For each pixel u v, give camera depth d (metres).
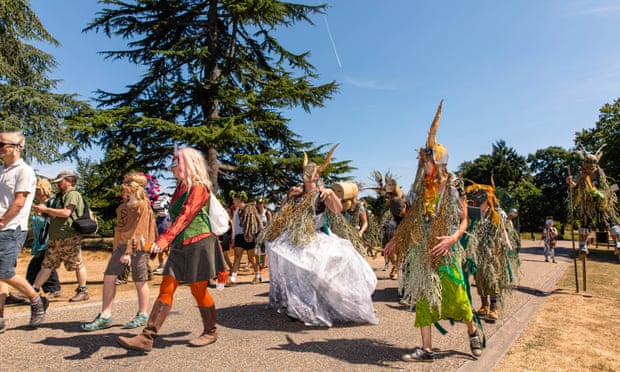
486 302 5.29
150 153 18.38
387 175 7.75
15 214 3.90
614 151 29.55
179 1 19.94
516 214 5.74
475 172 64.81
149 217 4.32
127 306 5.30
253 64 21.11
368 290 4.73
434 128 3.46
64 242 5.58
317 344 3.79
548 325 4.75
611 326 4.78
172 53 16.72
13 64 20.55
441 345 3.88
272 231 4.97
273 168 19.17
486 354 3.61
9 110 19.28
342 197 5.04
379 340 3.98
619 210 7.58
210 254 3.47
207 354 3.42
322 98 18.88
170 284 3.33
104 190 19.75
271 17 17.89
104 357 3.27
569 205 7.88
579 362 3.45
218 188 20.41
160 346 3.62
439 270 3.37
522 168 63.88
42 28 21.06
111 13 18.45
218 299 6.09
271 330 4.29
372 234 8.37
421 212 3.44
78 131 16.44
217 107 19.20
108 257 15.34
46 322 4.38
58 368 3.01
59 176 5.64
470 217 4.15
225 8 18.09
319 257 4.46
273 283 4.96
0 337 3.77
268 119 19.42
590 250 22.56
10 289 6.11
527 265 12.66
